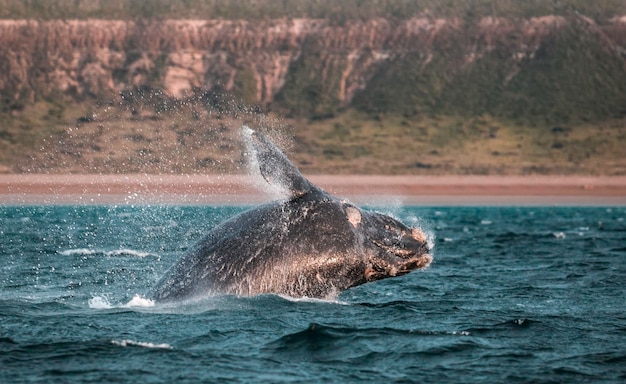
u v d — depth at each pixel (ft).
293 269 196.34
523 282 294.46
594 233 594.65
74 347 174.40
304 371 164.35
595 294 265.75
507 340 191.01
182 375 159.63
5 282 272.31
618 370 169.48
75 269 309.83
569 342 190.60
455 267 345.31
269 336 184.75
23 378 156.87
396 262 198.39
